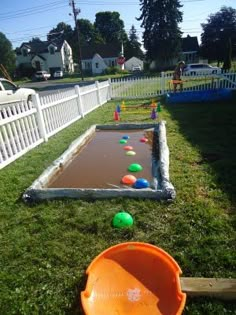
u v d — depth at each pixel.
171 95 11.94
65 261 2.61
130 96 14.45
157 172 4.48
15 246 2.85
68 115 8.28
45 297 2.27
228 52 22.84
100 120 8.75
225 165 4.43
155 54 44.78
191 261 2.51
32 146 6.04
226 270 2.41
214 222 3.00
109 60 56.69
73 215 3.30
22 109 5.80
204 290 2.16
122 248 2.50
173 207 3.34
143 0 44.00
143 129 7.38
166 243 2.77
